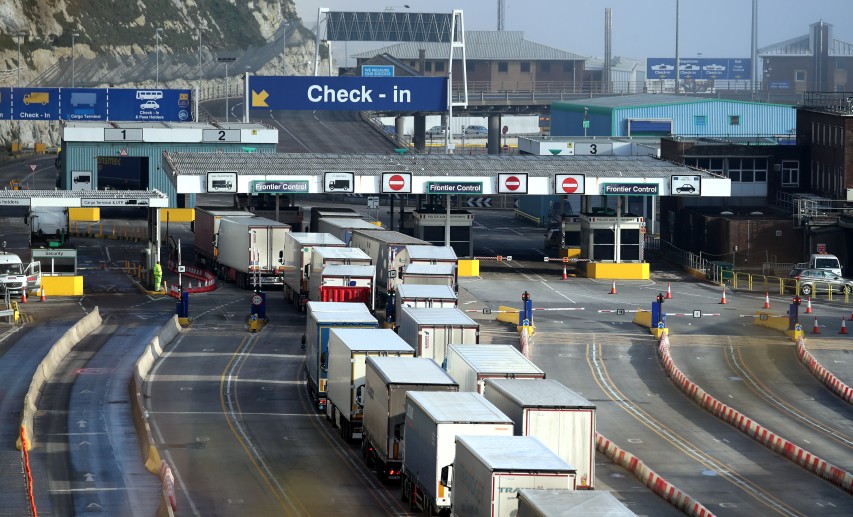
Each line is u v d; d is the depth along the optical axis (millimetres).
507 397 139375
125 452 169500
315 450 172500
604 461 170750
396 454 152125
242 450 171875
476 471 117500
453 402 139625
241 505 145750
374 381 159000
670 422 194125
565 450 132500
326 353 194125
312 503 147000
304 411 197000
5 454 166750
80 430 181250
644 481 159125
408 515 142500
